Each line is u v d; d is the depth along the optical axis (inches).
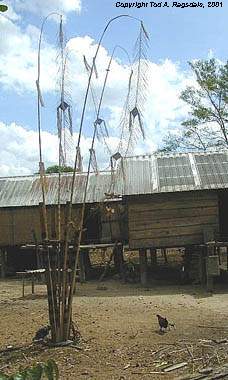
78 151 341.1
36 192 943.0
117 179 742.5
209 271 631.2
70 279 346.0
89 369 295.9
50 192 916.6
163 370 292.7
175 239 700.0
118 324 423.8
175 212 703.1
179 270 872.3
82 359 313.9
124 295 636.7
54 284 341.4
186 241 698.2
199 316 462.6
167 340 359.9
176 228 701.3
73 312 496.7
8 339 377.7
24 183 979.3
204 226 697.0
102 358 316.5
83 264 782.5
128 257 1063.0
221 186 685.9
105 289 700.0
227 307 516.1
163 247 700.7
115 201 848.3
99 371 292.4
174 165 754.8
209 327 405.4
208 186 689.0
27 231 929.5
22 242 929.5
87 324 423.2
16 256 1014.4
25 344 355.9
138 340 360.5
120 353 326.6
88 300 595.8
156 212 705.6
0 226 936.9
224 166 737.0
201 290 653.9
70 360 312.3
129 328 405.1
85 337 368.5
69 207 344.2
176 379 275.4
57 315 341.4
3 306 555.8
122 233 845.2
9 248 968.9
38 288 735.7
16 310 519.2
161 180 715.4
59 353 325.1
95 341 356.5
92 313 488.7
